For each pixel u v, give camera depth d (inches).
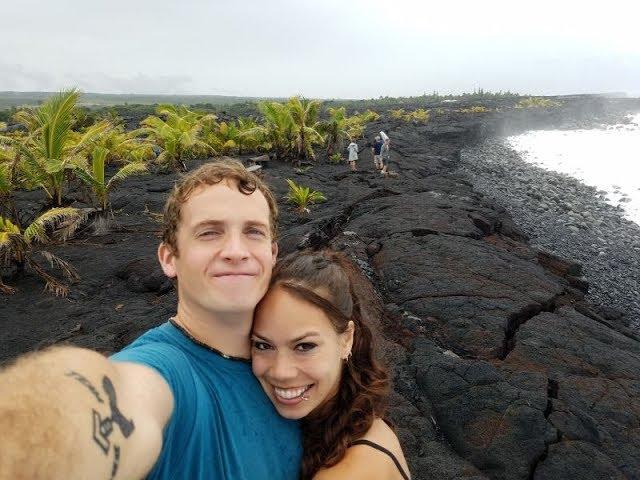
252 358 27.9
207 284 24.6
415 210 263.1
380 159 410.0
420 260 187.8
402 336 139.1
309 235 217.3
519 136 912.9
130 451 16.0
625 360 132.0
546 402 108.2
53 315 155.3
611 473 91.2
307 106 460.4
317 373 27.6
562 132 982.4
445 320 145.6
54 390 14.7
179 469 22.1
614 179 542.3
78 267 195.3
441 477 88.2
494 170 553.9
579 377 121.3
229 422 24.7
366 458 27.7
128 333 139.8
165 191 337.1
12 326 147.6
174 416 21.5
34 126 394.3
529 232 330.0
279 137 455.2
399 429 99.4
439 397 110.0
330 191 341.7
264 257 25.9
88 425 14.6
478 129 806.5
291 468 27.9
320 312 27.8
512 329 148.9
